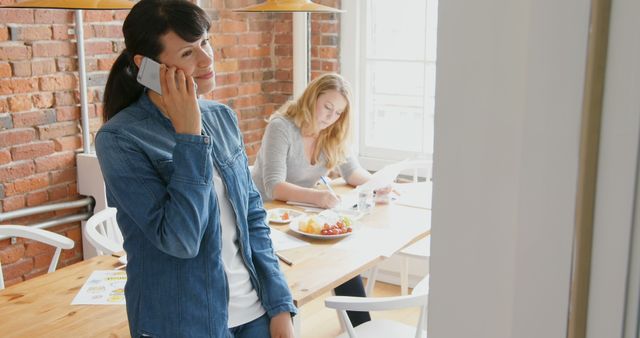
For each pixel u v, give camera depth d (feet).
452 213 1.80
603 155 1.48
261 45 14.08
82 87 10.96
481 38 1.66
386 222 8.98
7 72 10.07
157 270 4.89
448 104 1.75
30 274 10.78
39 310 6.29
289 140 9.95
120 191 4.77
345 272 7.11
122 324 6.02
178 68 4.85
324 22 13.48
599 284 1.55
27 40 10.25
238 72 13.70
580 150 1.51
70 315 6.19
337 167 10.94
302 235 8.33
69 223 11.20
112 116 5.16
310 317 12.00
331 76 9.90
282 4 8.60
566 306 1.60
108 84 5.13
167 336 4.86
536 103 1.57
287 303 5.58
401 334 7.79
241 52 13.67
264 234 5.80
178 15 4.78
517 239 1.66
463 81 1.71
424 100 12.98
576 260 1.56
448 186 1.79
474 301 1.81
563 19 1.50
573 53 1.49
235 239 5.37
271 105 14.57
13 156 10.31
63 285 6.88
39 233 8.21
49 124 10.73
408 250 10.68
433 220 1.84
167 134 4.96
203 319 4.93
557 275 1.61
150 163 4.83
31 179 10.60
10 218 10.24
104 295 6.61
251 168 10.51
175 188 4.68
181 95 4.76
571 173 1.54
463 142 1.74
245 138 14.15
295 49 13.82
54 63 10.66
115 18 11.43
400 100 13.26
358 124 13.75
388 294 12.94
